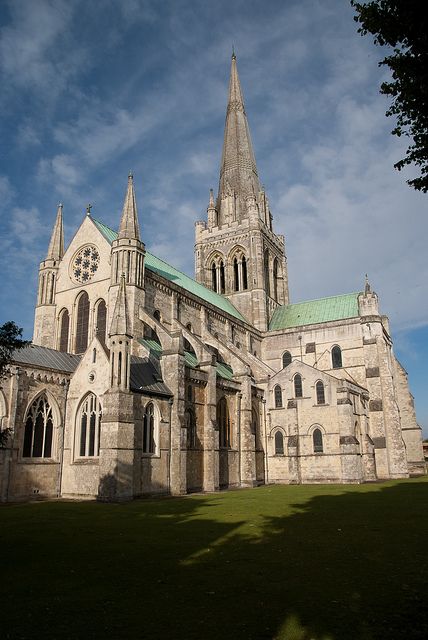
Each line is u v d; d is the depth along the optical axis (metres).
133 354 58.09
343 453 67.25
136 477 46.88
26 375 48.06
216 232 105.62
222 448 62.62
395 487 56.16
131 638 11.80
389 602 14.14
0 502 43.72
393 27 18.27
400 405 90.56
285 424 73.50
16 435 46.22
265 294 99.69
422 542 22.72
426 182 19.72
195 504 40.84
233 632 12.11
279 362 92.88
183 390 54.56
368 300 86.19
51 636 11.95
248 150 111.88
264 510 35.94
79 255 66.69
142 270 62.28
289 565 18.67
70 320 65.00
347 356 86.38
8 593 15.52
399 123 19.78
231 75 119.12
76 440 50.50
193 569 18.27
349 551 20.98
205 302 78.50
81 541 24.02
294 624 12.57
